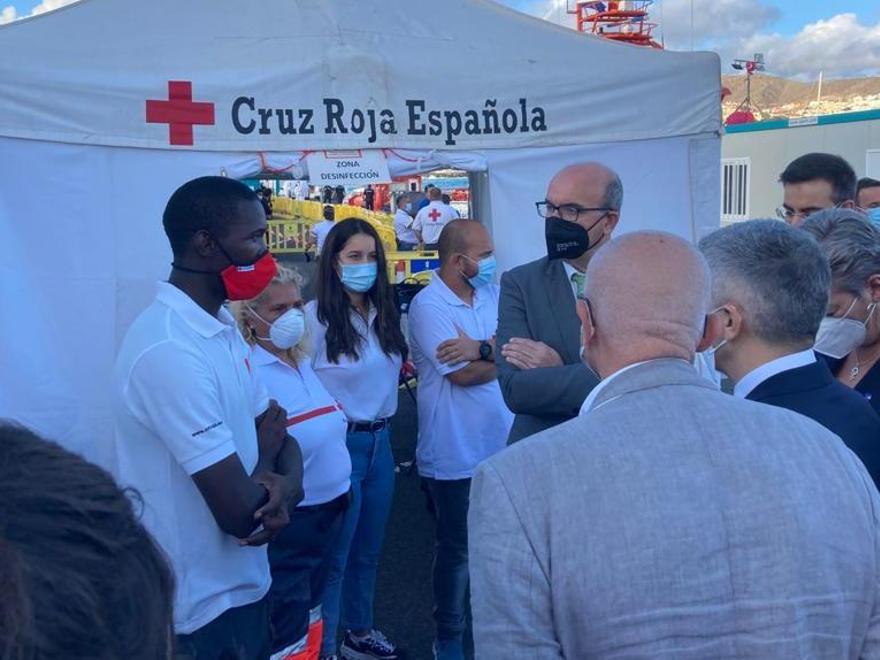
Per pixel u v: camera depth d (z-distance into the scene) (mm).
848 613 1352
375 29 4453
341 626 4297
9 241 3744
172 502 2186
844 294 2312
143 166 4004
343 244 3514
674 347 1494
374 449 3637
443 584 3615
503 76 4570
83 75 3822
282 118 4180
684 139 4992
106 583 691
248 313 3021
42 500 703
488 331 3723
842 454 1452
